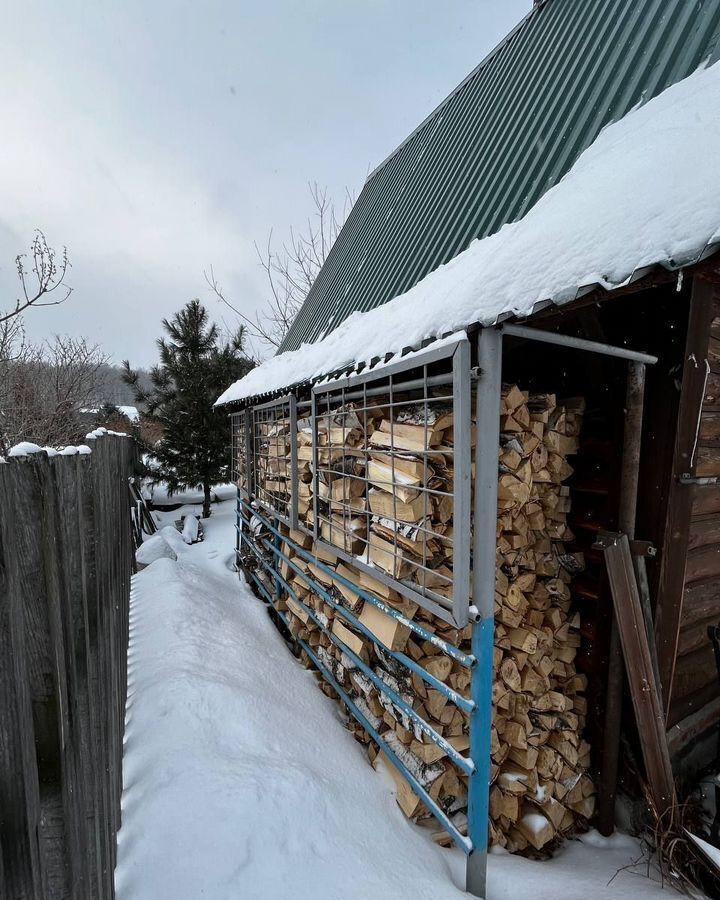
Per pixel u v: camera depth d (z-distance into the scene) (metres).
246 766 2.01
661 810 1.90
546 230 1.66
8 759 0.79
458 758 1.74
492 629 1.68
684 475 1.88
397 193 5.39
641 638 1.87
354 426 2.46
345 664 2.72
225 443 10.24
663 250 1.12
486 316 1.52
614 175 1.63
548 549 2.20
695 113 1.55
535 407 2.01
